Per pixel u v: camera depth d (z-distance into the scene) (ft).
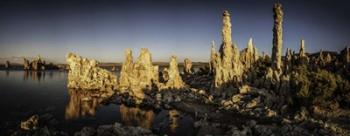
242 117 238.27
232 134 180.24
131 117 255.09
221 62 357.00
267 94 266.98
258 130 189.16
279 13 305.12
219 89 341.62
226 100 290.97
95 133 189.98
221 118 236.22
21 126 204.95
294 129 183.01
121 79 468.34
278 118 221.05
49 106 306.55
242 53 497.87
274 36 311.06
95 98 374.02
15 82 607.78
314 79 242.17
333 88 224.12
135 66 449.89
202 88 407.44
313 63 388.16
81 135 185.06
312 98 227.81
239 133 182.19
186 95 347.15
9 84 556.10
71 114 265.75
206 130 200.23
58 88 496.64
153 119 246.27
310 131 184.03
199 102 313.32
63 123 228.22
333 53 496.23
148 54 456.86
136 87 416.87
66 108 297.53
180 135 193.47
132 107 308.40
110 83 515.09
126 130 189.47
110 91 426.51
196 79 504.84
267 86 301.02
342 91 228.22
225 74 350.02
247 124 209.26
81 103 333.62
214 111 265.13
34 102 331.16
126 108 302.04
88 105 320.29
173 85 410.52
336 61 361.51
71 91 454.40
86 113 272.51
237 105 266.77
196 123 214.90
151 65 460.14
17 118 241.14
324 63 379.55
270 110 233.76
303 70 297.12
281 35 306.96
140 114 268.82
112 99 357.41
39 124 218.38
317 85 235.40
